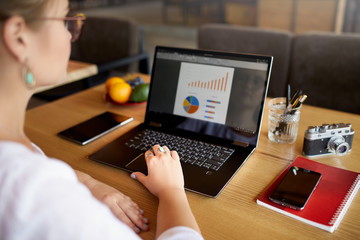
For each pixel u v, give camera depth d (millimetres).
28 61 540
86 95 1557
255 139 1059
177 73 1200
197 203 831
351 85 1875
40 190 427
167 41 6309
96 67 2068
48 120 1317
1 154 448
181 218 690
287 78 2105
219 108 1123
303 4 4625
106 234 448
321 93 1985
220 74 1128
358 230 726
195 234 647
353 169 945
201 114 1149
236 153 1023
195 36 6379
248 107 1079
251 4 5348
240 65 1100
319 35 1937
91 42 2771
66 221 422
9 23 491
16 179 427
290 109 1062
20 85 554
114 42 2670
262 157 1021
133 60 2533
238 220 771
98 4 9250
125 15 8305
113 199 817
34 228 419
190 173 930
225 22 5980
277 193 824
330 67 1916
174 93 1200
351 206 802
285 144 1096
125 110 1387
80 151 1088
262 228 745
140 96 1401
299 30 4812
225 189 878
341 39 1864
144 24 7133
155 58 1242
